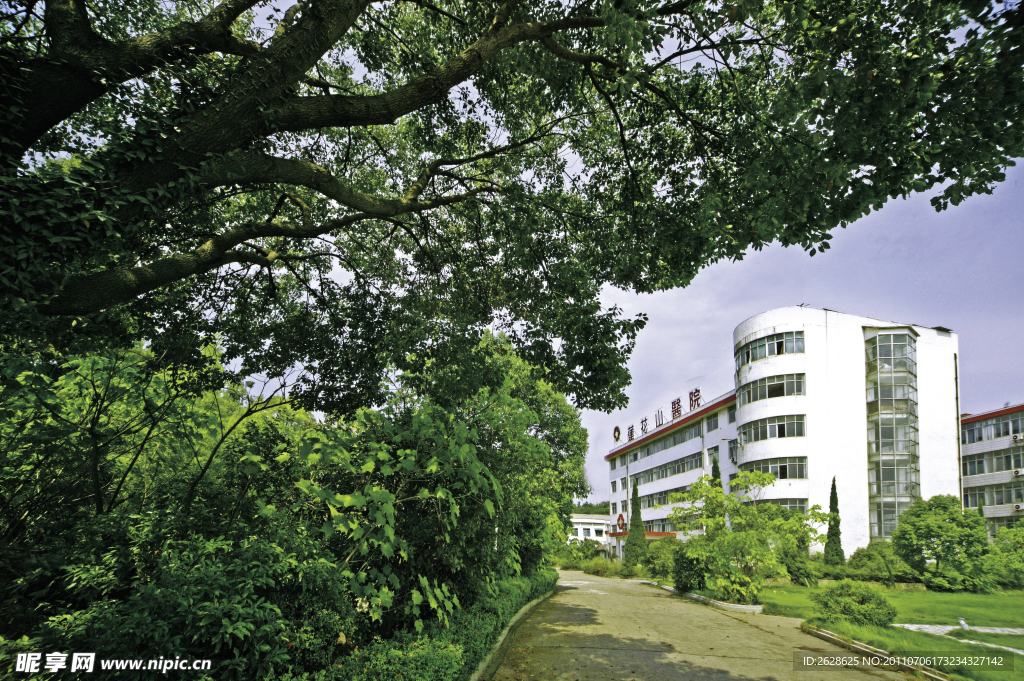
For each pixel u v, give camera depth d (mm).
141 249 6625
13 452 5250
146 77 4848
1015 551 28281
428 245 9906
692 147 8492
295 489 5965
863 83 6047
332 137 9461
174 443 6824
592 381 8016
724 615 15031
